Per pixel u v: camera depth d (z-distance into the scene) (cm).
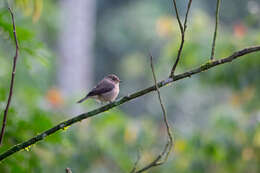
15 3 887
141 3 3191
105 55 3325
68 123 665
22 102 1045
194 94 2566
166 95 2738
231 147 1348
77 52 2683
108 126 1297
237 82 1416
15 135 779
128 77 3195
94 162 1263
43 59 837
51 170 1043
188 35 1440
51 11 2270
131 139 1307
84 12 2722
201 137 1361
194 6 3048
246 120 1426
